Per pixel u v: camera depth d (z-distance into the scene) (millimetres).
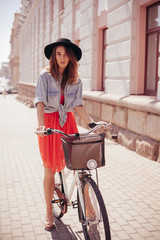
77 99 2963
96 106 9141
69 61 2877
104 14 9469
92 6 10109
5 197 3904
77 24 12312
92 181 2408
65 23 13883
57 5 15453
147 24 7391
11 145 7430
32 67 26438
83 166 2348
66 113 2928
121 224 3129
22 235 2900
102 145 2410
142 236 2885
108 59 8781
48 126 2900
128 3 7430
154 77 7195
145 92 7559
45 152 2912
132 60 7531
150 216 3328
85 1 10773
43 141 2900
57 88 2838
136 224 3133
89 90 10641
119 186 4316
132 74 7570
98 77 10430
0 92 44938
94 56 10375
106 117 8336
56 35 15867
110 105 8016
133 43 7438
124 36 7715
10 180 4621
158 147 5715
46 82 2832
